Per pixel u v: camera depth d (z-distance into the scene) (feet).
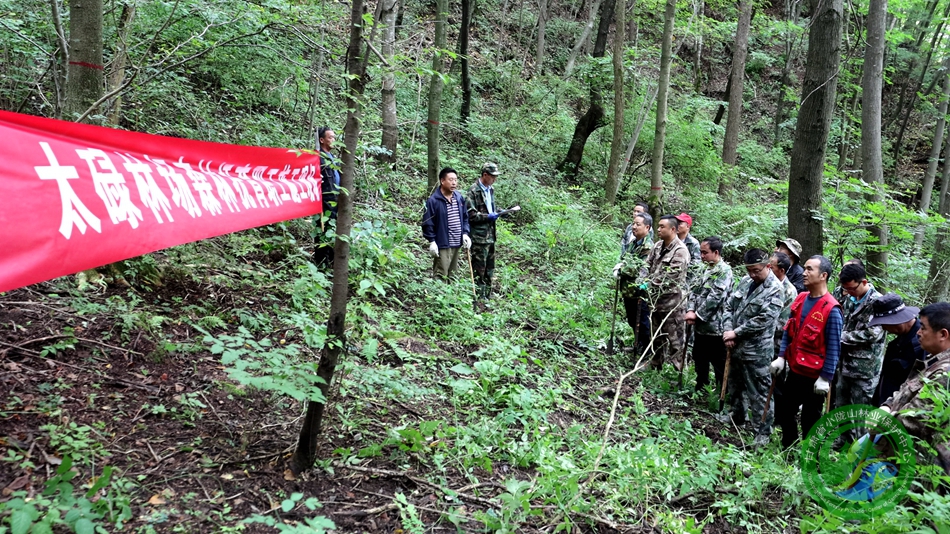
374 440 12.07
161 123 22.75
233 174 14.26
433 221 22.34
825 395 15.79
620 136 39.01
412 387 13.37
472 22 60.54
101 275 14.61
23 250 8.42
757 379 18.17
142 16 23.39
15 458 8.82
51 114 18.25
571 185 44.04
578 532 10.77
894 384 15.17
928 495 9.16
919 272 35.24
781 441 18.07
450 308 20.01
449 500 10.88
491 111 47.16
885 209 27.43
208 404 11.76
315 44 21.34
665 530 11.43
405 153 36.42
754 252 18.06
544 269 29.60
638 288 21.88
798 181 24.02
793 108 74.84
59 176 9.19
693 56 74.90
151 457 9.93
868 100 30.78
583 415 16.53
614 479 12.69
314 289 13.58
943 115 56.95
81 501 7.88
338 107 33.53
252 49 25.31
